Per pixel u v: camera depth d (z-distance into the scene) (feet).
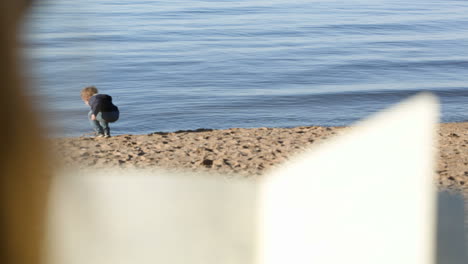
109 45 347.97
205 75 267.59
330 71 279.69
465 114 193.98
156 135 92.79
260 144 86.38
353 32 424.05
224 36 395.55
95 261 4.85
